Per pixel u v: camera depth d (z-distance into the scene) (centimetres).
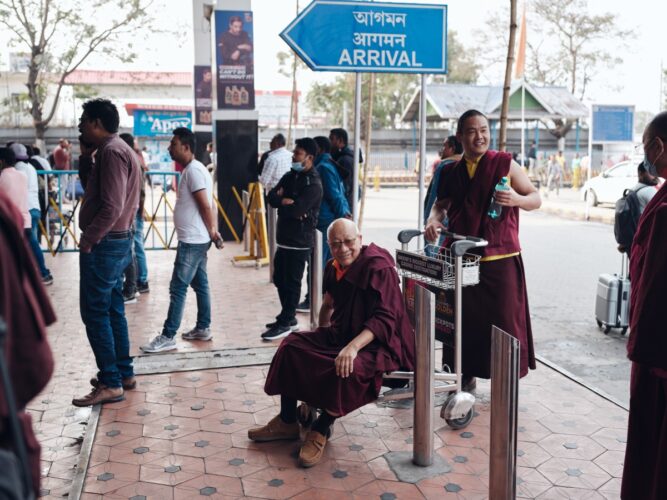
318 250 632
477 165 464
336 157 814
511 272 470
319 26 571
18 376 172
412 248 1327
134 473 387
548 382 539
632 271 303
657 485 285
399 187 3466
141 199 826
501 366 312
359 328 410
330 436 438
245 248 1158
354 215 614
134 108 2930
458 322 434
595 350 672
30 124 3856
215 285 907
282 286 648
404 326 417
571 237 1484
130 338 653
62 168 1761
